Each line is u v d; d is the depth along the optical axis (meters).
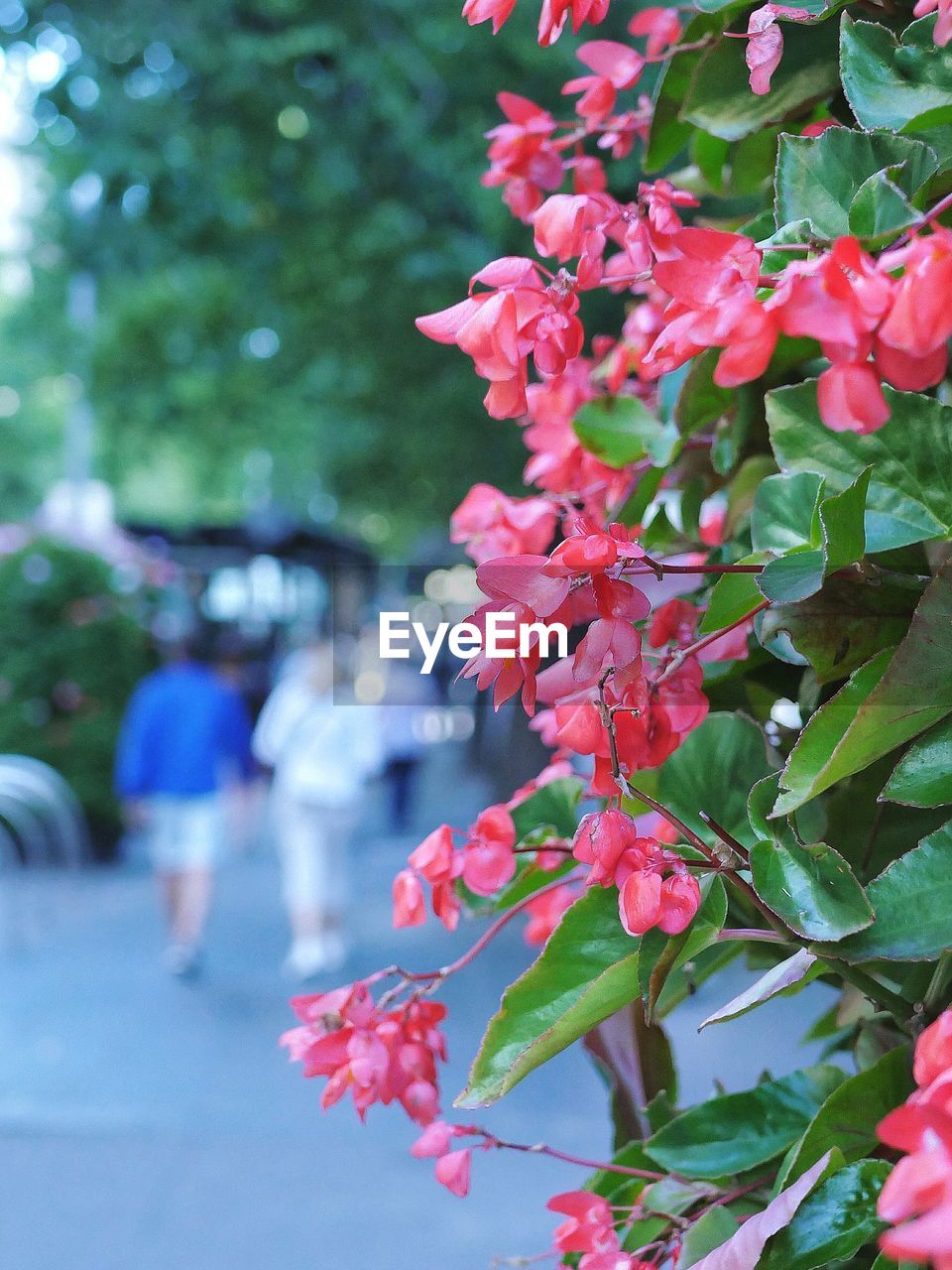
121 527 17.91
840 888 0.84
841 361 0.66
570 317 0.84
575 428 1.27
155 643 11.98
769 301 0.68
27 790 11.06
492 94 7.31
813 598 0.90
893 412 0.93
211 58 7.37
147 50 7.68
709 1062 3.55
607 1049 1.21
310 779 7.89
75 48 7.61
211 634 8.80
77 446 18.97
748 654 1.08
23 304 15.19
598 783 0.93
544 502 1.25
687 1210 1.09
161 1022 6.93
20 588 11.24
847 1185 0.90
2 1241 4.49
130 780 8.05
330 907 7.87
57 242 9.04
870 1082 0.93
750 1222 0.90
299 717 8.01
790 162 0.92
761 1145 1.08
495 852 1.10
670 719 0.95
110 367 14.80
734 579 0.92
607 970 0.90
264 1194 4.85
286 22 7.59
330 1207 4.71
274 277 9.04
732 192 1.26
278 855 12.72
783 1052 3.53
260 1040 6.62
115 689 11.52
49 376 19.09
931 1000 0.91
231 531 17.78
